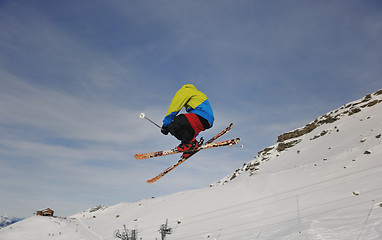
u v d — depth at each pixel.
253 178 50.03
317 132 90.31
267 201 34.44
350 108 94.00
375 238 7.77
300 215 21.03
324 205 22.28
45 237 61.50
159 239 30.38
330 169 39.00
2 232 64.62
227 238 20.00
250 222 26.44
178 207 49.53
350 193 23.62
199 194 53.78
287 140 98.69
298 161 71.00
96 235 52.03
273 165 80.69
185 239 26.30
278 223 19.67
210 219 35.06
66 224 70.44
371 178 26.31
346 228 9.81
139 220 50.31
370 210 12.55
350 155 44.00
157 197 71.81
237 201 40.34
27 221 71.75
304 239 10.03
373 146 43.00
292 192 34.38
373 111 79.44
